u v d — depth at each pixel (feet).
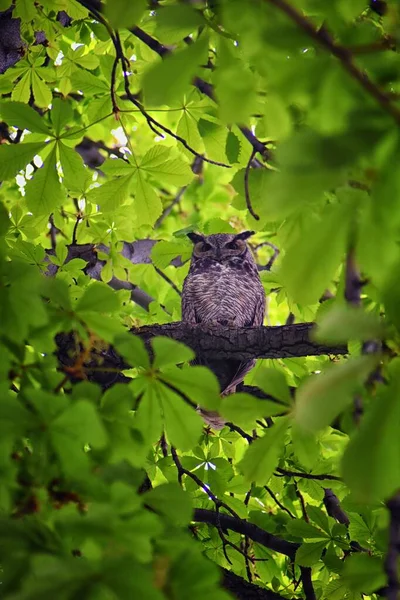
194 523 50.70
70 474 21.09
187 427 24.02
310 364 51.01
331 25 19.25
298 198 14.46
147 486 43.42
